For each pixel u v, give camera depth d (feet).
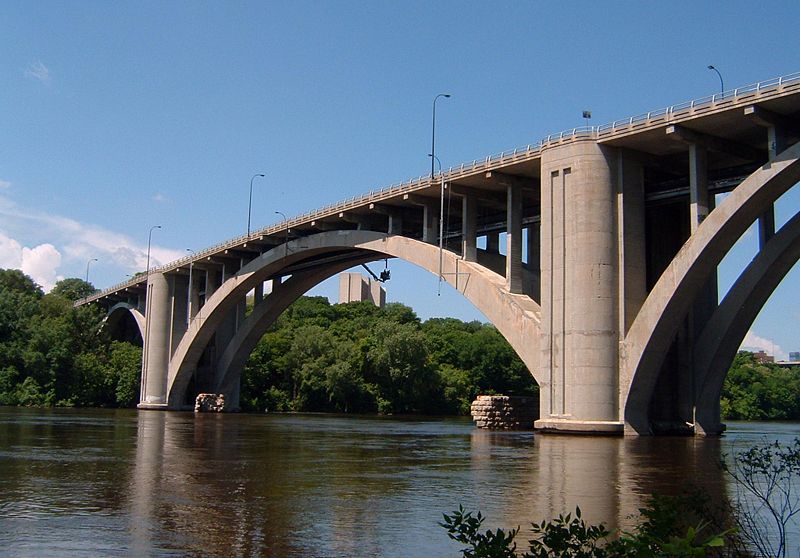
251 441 105.81
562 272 129.08
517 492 52.34
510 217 146.51
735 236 112.88
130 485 54.54
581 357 124.26
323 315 383.24
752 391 350.43
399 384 306.14
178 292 266.98
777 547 33.94
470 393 318.65
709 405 133.28
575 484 56.59
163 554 32.50
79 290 455.63
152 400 260.42
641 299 126.93
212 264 249.75
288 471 65.41
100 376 310.65
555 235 130.93
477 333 342.64
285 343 328.08
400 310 392.06
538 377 131.54
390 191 170.30
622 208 126.82
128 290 307.99
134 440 102.73
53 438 104.88
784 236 118.42
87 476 59.77
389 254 172.04
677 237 142.10
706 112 112.68
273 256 212.43
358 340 325.62
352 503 47.01
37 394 300.40
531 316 135.13
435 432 141.08
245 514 42.68
